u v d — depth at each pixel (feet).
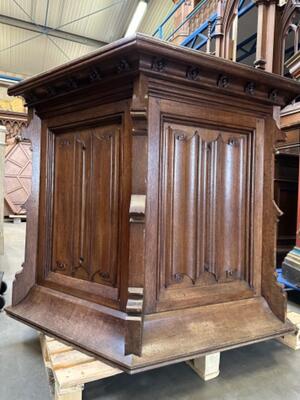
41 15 27.61
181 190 3.84
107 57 3.34
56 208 4.54
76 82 3.89
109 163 3.92
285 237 9.15
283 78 4.12
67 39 30.66
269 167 4.37
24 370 4.11
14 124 20.29
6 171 19.84
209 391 3.75
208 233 4.07
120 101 3.75
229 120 4.12
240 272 4.33
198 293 3.94
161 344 3.39
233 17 11.55
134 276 3.34
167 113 3.66
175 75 3.50
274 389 3.81
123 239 3.67
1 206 10.68
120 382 3.89
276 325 4.15
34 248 4.68
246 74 3.80
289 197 9.26
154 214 3.60
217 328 3.79
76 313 3.92
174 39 20.70
